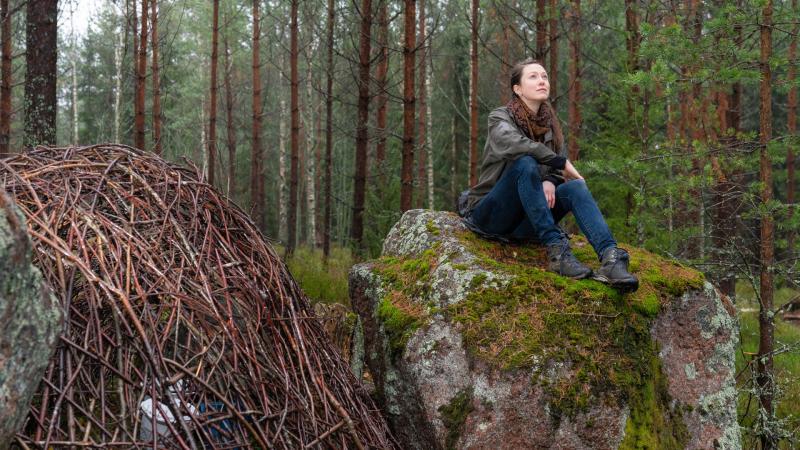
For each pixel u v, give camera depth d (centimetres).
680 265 359
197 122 2688
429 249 357
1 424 151
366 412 302
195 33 2547
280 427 243
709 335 330
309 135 2342
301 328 295
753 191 459
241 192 2469
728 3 452
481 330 295
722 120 926
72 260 228
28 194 254
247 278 280
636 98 784
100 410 224
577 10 879
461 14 1507
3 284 150
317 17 1424
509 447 279
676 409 312
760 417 431
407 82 792
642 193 566
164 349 244
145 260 249
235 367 245
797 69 457
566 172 328
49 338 167
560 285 306
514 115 345
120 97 2273
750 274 467
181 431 227
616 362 292
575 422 280
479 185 363
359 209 952
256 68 1505
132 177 285
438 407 291
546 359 286
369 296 365
